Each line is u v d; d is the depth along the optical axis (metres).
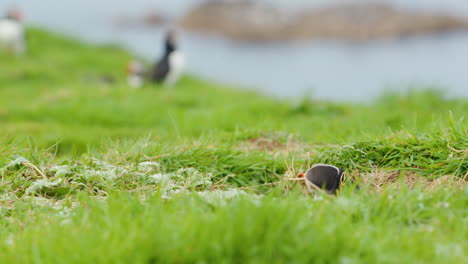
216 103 24.12
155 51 75.69
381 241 5.05
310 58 73.94
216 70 60.47
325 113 17.70
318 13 92.75
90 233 5.35
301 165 9.06
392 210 6.22
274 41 88.50
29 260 5.04
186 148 9.71
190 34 95.56
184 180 8.56
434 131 8.84
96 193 8.12
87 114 19.89
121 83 34.44
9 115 20.34
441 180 7.69
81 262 4.73
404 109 17.61
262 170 9.27
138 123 19.19
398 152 8.62
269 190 8.45
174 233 4.88
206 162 9.35
